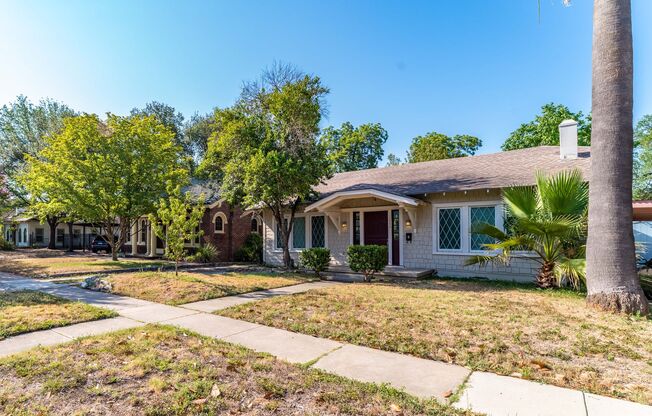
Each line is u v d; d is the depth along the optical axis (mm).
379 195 11836
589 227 6957
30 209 20156
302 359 4348
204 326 5816
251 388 3490
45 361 4105
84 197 15836
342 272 13242
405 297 7973
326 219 15000
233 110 13492
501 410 3139
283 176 11688
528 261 10758
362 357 4426
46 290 9414
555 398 3357
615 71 6730
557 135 27922
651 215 12641
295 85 12742
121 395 3316
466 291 8875
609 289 6516
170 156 17797
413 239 12820
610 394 3426
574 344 4781
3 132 28250
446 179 12914
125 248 23875
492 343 4828
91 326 5766
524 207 9094
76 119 15820
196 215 10711
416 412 3090
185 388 3426
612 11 6805
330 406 3172
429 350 4594
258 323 6004
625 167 6613
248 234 20484
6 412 3027
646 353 4496
